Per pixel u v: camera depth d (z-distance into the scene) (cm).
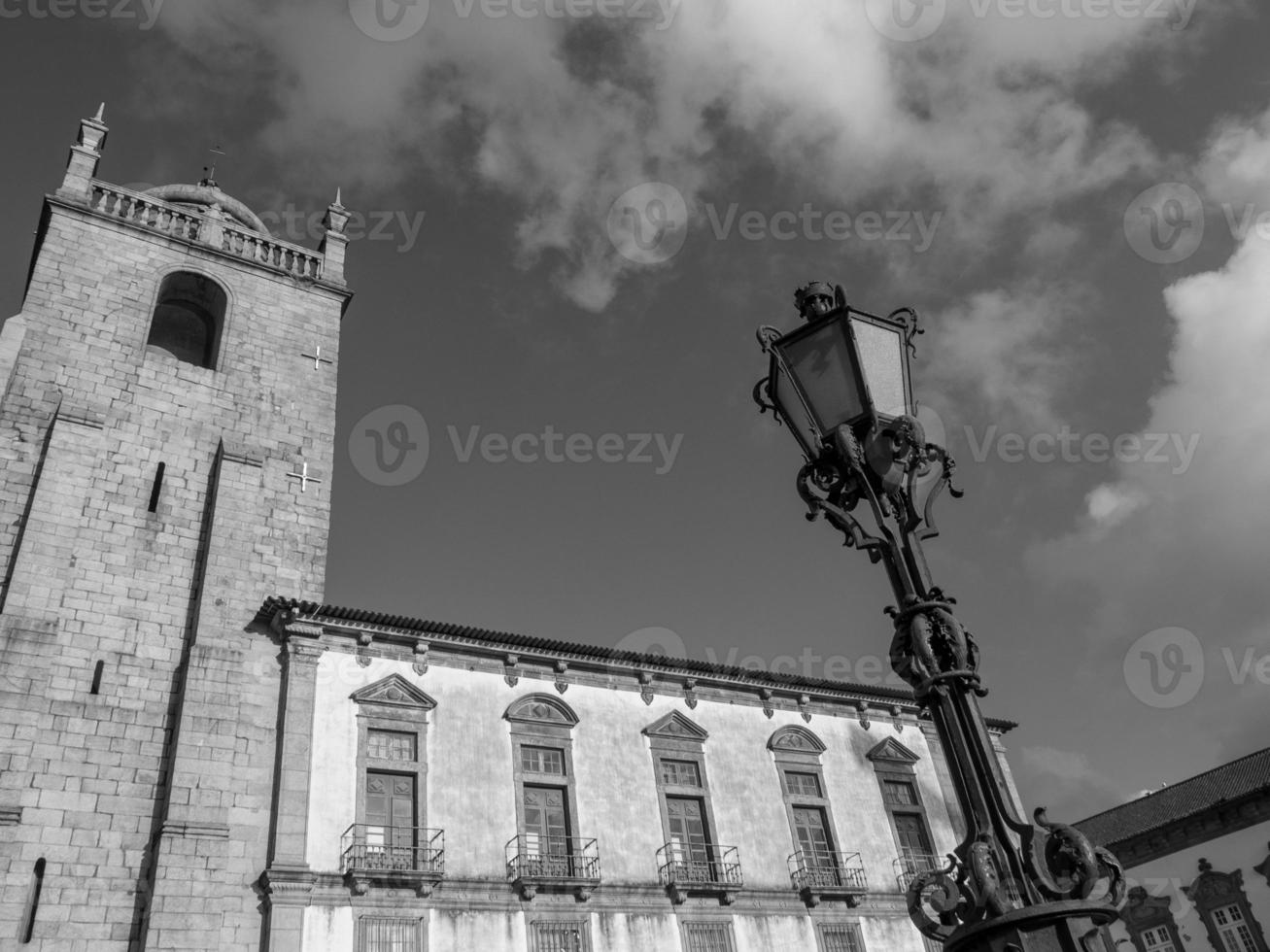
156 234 3312
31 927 2041
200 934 2109
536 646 2939
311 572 2864
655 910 2681
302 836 2292
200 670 2450
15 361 2762
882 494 686
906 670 623
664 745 3041
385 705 2606
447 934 2336
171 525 2756
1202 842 3991
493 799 2619
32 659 2330
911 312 790
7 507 2558
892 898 3097
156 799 2312
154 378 2995
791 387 751
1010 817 560
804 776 3259
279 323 3409
